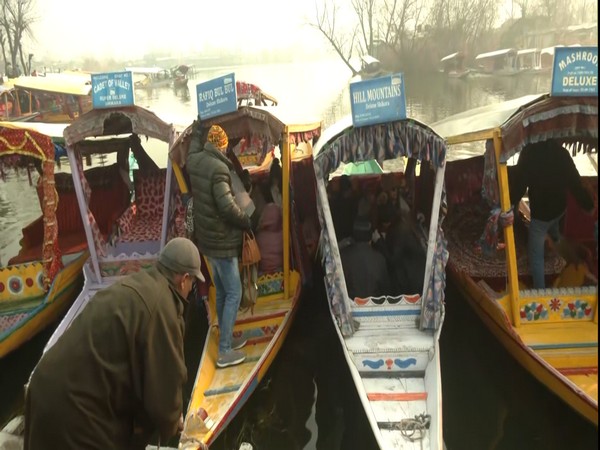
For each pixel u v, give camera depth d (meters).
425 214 7.20
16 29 47.28
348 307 5.04
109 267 6.59
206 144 4.81
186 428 4.23
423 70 42.94
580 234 6.64
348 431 4.98
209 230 4.87
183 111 32.50
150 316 2.56
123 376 2.52
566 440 4.62
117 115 6.40
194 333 6.51
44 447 2.51
